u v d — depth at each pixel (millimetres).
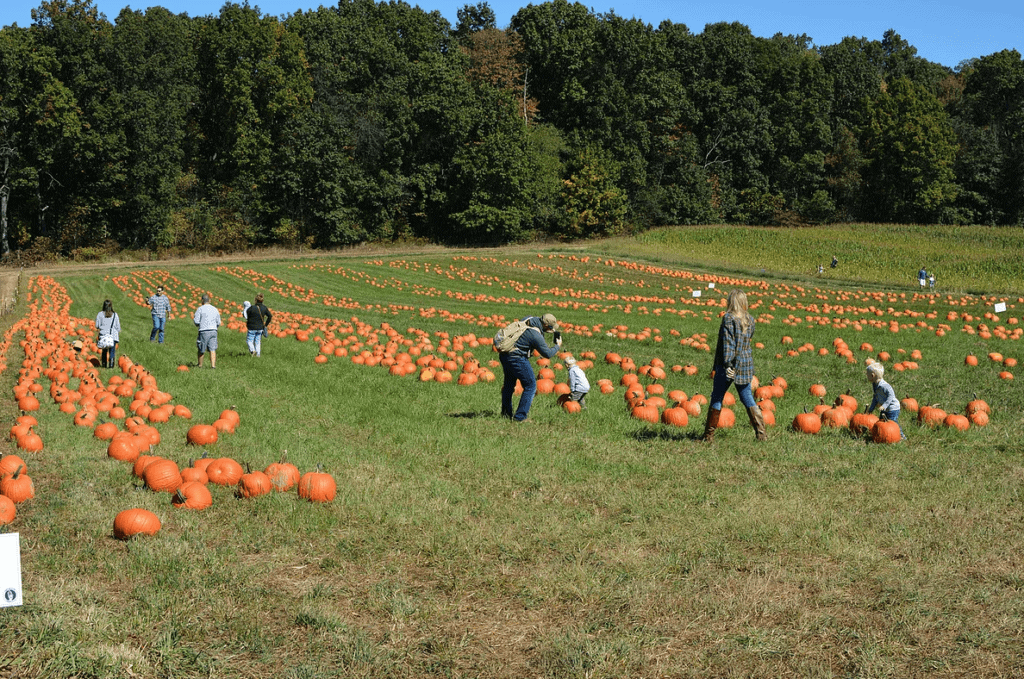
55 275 52094
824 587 5820
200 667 4906
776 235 76625
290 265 57625
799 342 22312
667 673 4801
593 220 88625
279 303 38344
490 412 12695
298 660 5000
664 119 98688
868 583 5867
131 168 68875
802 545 6547
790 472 8703
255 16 82438
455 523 7211
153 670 4895
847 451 9539
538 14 104562
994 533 6727
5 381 16734
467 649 5109
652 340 23547
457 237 85688
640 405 12391
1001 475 8492
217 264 59312
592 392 14594
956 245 70688
